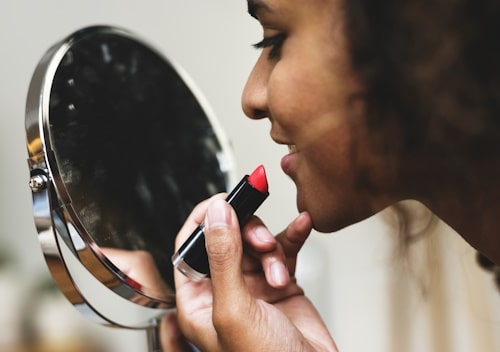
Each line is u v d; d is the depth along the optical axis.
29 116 0.55
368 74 0.48
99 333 1.14
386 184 0.53
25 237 1.17
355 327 1.09
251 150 1.09
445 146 0.48
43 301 1.14
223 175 0.70
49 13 1.14
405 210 0.70
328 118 0.51
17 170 1.17
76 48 0.60
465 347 0.97
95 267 0.57
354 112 0.50
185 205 0.66
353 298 1.09
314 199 0.56
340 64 0.50
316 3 0.50
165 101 0.67
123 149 0.62
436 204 0.54
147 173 0.64
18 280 1.15
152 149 0.65
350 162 0.52
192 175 0.67
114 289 0.59
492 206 0.51
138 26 1.10
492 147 0.47
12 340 1.12
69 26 1.13
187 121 0.68
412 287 1.00
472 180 0.50
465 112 0.46
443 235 0.83
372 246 1.08
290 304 0.65
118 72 0.64
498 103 0.45
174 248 0.64
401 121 0.48
